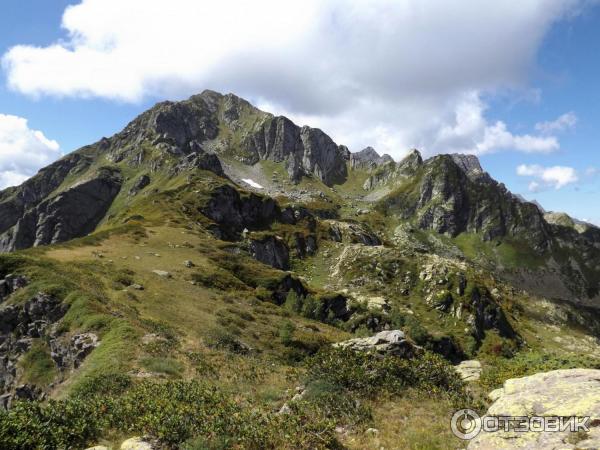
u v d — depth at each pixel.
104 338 35.56
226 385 25.55
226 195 159.75
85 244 74.62
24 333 44.28
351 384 21.44
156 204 135.12
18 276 49.41
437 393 21.41
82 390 25.05
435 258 164.25
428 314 131.38
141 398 18.94
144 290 56.22
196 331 47.06
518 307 193.25
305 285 104.38
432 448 14.77
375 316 101.44
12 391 40.16
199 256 86.81
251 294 73.94
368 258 161.75
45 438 14.84
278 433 15.72
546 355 27.45
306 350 52.50
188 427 15.54
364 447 15.51
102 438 16.16
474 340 118.25
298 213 199.00
